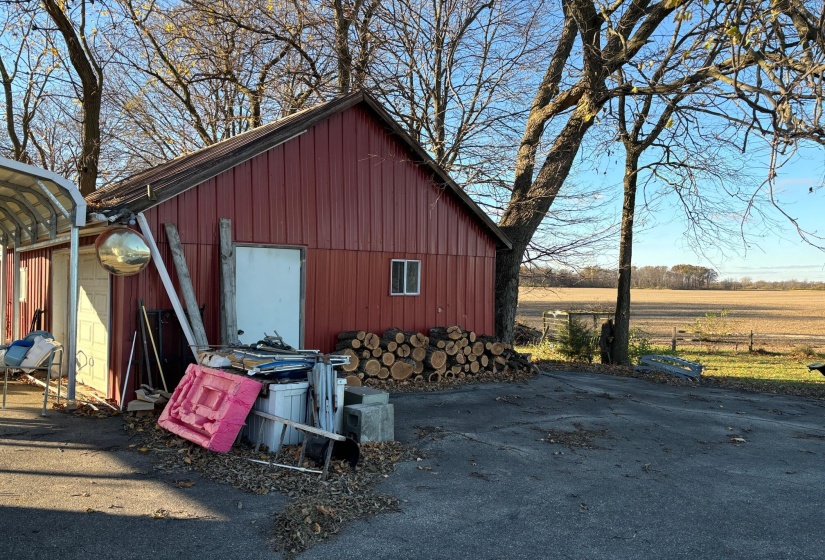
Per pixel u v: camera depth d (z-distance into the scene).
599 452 7.11
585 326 18.39
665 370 14.02
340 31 16.59
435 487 5.59
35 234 10.82
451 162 16.86
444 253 12.45
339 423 6.78
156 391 7.77
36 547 4.00
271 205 9.70
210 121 22.03
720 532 4.83
